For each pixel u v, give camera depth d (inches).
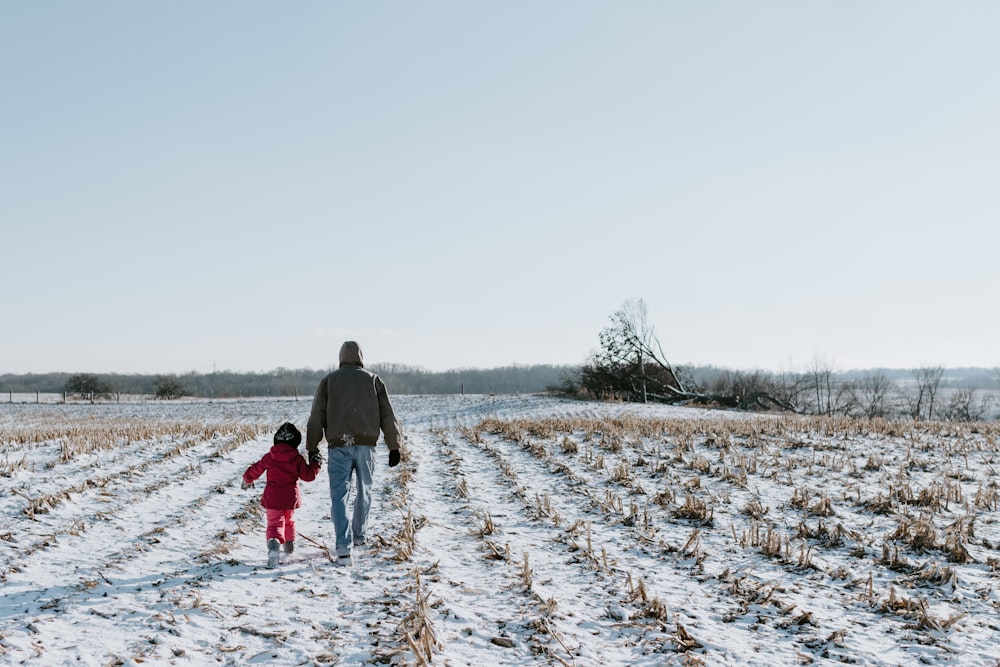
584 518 332.8
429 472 485.7
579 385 1768.0
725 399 1667.1
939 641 182.1
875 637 185.0
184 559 249.9
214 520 321.7
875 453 525.3
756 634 187.0
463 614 194.9
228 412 1455.5
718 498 373.1
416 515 331.9
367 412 260.1
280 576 231.0
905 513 329.4
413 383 4682.6
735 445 584.1
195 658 162.4
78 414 1438.2
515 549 273.7
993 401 2519.7
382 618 190.1
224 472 485.1
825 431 652.1
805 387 1911.9
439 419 1129.4
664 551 274.7
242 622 186.1
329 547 274.5
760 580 237.0
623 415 1111.6
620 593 219.0
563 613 198.2
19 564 235.5
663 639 180.1
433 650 167.9
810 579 238.8
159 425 906.1
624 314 1712.6
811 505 348.2
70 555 252.8
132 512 333.7
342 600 205.8
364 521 258.7
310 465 255.9
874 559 261.3
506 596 214.1
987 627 193.3
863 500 361.1
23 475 422.0
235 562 246.1
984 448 549.0
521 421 872.9
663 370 1749.5
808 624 194.4
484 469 498.0
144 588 212.5
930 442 586.9
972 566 250.8
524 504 361.7
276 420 1211.9
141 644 167.6
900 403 2217.0
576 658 168.1
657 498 367.6
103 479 410.0
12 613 185.8
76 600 198.4
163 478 442.3
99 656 159.8
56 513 323.3
